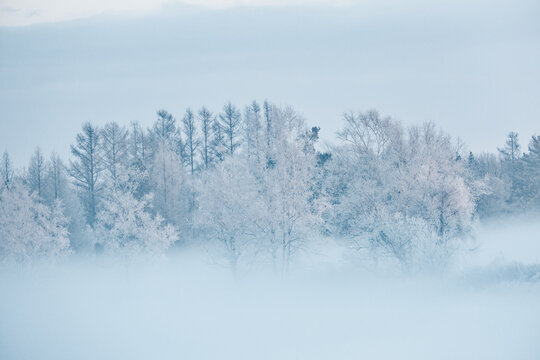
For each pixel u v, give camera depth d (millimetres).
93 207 72938
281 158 49000
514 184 76438
